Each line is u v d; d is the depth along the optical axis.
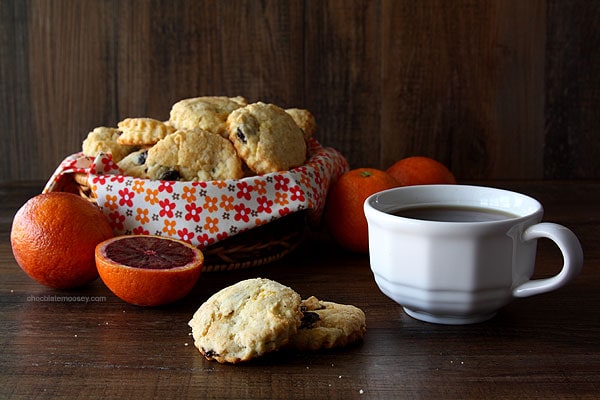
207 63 1.10
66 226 0.75
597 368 0.65
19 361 0.66
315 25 1.09
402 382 0.64
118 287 0.73
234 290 0.68
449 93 1.11
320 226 0.89
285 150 0.82
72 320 0.72
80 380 0.64
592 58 1.10
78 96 1.11
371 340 0.68
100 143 0.84
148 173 0.80
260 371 0.65
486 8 1.09
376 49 1.10
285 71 1.10
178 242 0.77
